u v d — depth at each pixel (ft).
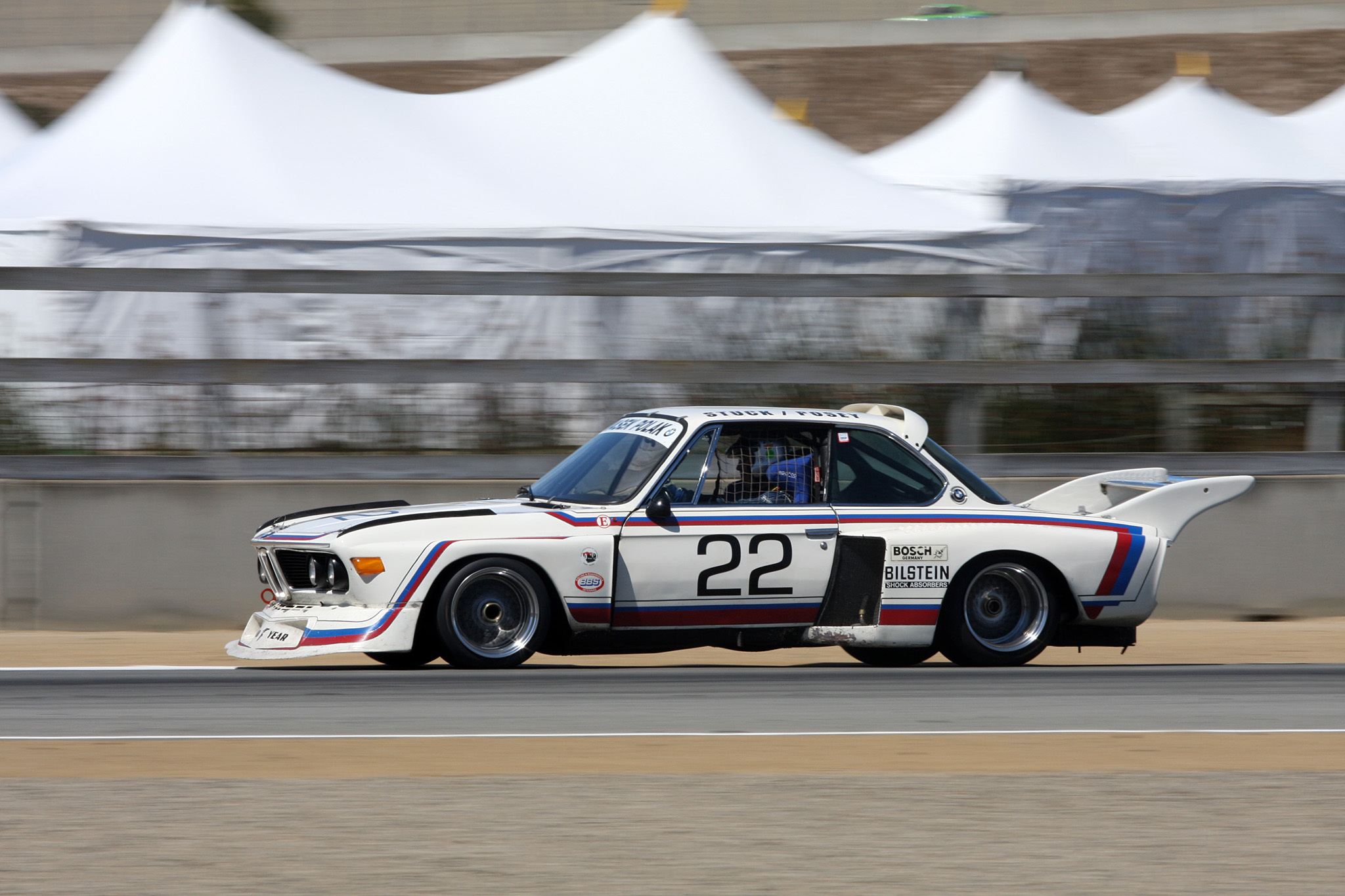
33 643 111.24
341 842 54.24
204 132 174.91
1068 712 83.87
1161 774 67.10
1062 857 53.26
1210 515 129.90
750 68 521.24
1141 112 263.08
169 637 115.55
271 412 122.42
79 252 157.79
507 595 94.38
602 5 534.37
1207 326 134.72
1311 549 130.41
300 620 92.73
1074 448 131.54
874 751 72.38
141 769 67.36
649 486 95.81
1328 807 60.95
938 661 107.04
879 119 487.20
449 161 181.57
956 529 98.99
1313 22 521.24
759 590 95.96
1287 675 99.96
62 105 502.79
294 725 77.71
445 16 542.16
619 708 82.89
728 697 87.04
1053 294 131.03
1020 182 212.84
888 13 540.52
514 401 125.18
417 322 132.05
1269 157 243.81
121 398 120.78
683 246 169.48
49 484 118.01
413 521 93.71
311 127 179.83
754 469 98.07
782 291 129.08
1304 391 133.28
